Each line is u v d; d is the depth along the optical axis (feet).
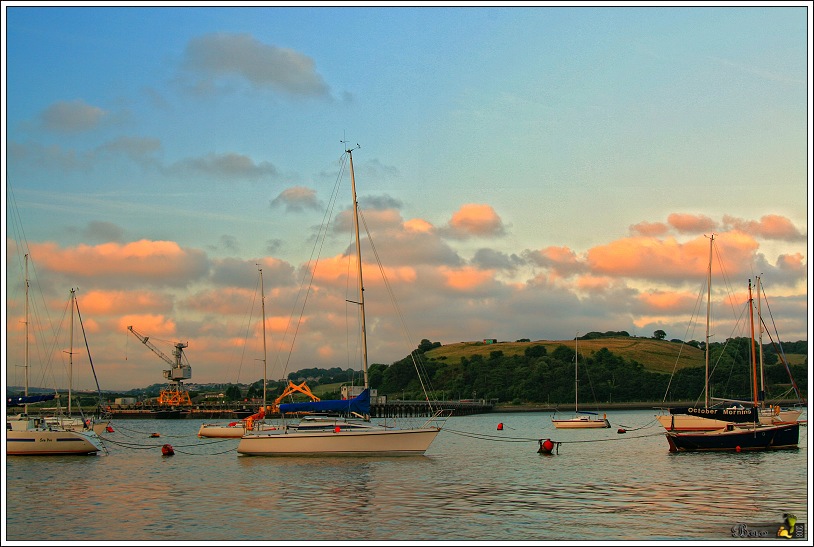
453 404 623.77
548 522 111.86
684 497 131.44
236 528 110.22
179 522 114.42
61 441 208.85
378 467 175.42
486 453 216.33
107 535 106.73
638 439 282.36
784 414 297.94
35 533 108.47
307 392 506.48
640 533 104.83
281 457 193.88
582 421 398.42
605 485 146.20
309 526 110.83
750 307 312.29
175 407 615.16
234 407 613.11
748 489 139.44
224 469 174.60
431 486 145.69
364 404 196.65
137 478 161.38
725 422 260.42
